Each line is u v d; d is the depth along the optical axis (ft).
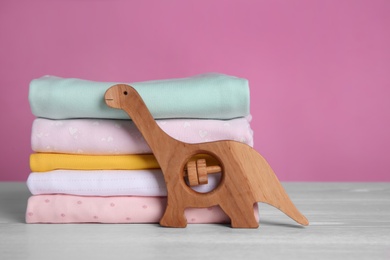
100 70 7.07
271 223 3.53
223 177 3.32
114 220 3.47
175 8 6.99
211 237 3.11
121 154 3.50
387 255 2.75
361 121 7.04
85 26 7.05
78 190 3.48
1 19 7.09
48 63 7.09
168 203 3.34
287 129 7.06
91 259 2.67
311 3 6.95
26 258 2.70
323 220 3.63
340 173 7.10
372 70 6.99
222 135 3.43
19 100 7.13
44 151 3.52
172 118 3.49
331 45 6.98
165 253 2.78
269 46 6.98
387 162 7.06
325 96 7.03
